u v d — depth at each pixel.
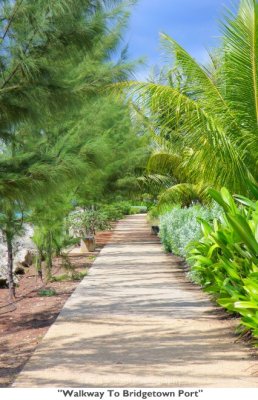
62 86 6.07
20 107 6.00
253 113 8.95
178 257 16.62
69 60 6.19
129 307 8.83
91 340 6.65
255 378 5.02
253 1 8.18
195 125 8.91
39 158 6.17
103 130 9.73
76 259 17.53
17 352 6.54
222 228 7.55
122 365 5.52
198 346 6.23
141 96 8.73
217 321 7.55
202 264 8.41
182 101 8.84
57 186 6.16
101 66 6.80
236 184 9.07
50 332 7.14
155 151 17.66
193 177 11.28
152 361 5.65
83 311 8.59
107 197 21.83
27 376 5.22
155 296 9.85
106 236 29.34
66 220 13.42
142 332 7.00
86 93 6.48
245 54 8.48
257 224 6.45
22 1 5.59
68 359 5.81
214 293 8.54
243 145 9.09
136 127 16.39
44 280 12.73
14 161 6.12
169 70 9.65
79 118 8.11
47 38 5.73
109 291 10.62
